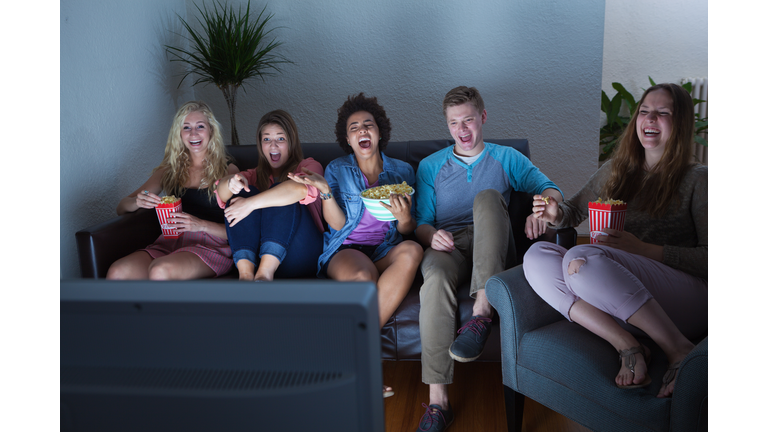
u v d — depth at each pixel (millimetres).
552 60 2869
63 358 464
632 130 1502
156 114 2525
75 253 1930
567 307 1279
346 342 417
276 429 440
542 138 2988
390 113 3033
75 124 1924
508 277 1372
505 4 2820
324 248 1838
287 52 2977
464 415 1582
